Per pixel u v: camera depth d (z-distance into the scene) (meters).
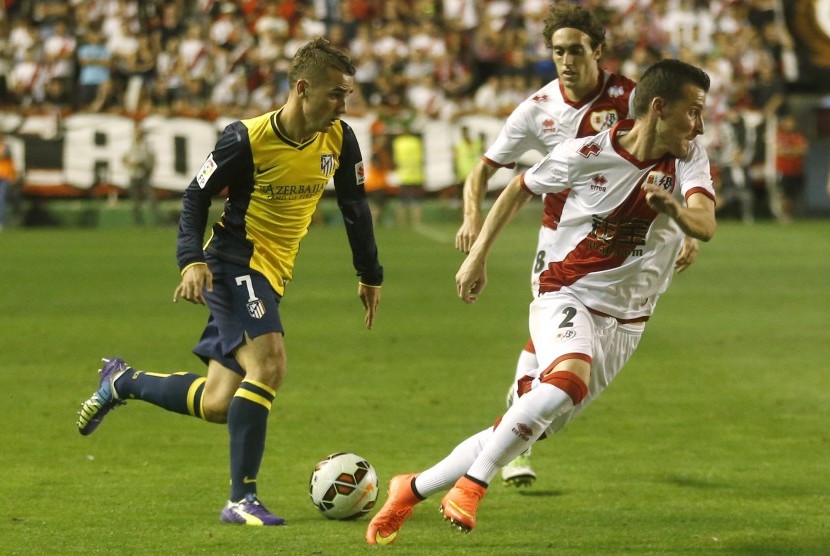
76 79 94.00
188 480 23.28
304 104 19.91
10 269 63.00
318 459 25.36
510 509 21.53
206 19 100.06
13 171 89.25
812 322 46.94
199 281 19.97
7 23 96.44
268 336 20.33
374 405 31.09
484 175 24.70
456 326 45.50
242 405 20.16
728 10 105.56
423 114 96.12
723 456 25.78
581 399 18.58
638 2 104.94
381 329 44.62
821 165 106.19
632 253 19.41
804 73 103.81
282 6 100.12
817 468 24.72
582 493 22.72
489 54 103.62
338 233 88.31
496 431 18.28
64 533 19.36
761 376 35.56
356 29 101.19
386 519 18.95
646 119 18.64
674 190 18.95
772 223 98.44
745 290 57.25
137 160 91.00
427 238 83.62
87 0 96.44
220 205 84.19
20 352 38.66
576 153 19.25
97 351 39.00
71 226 91.31
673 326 45.78
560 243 19.91
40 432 27.50
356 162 21.20
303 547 18.64
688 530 20.02
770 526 20.25
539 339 19.52
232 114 93.31
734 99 101.38
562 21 23.34
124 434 27.41
